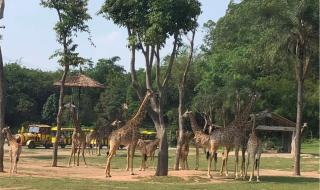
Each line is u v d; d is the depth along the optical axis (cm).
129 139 2284
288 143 5825
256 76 6631
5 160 3178
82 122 7025
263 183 2080
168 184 1962
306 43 2580
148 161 3422
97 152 4422
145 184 1939
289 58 2656
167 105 6612
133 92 6912
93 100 7762
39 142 5253
